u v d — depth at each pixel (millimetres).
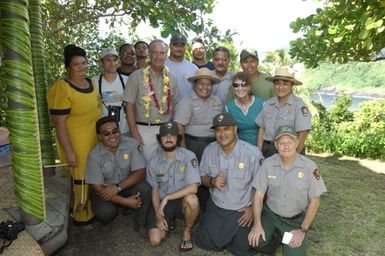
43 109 3738
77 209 3459
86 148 3330
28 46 2354
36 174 2523
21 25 2297
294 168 2920
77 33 6914
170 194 3211
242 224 3131
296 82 3328
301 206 2979
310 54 4469
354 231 3652
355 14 3881
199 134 3695
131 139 3520
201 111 3631
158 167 3344
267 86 3871
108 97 3861
